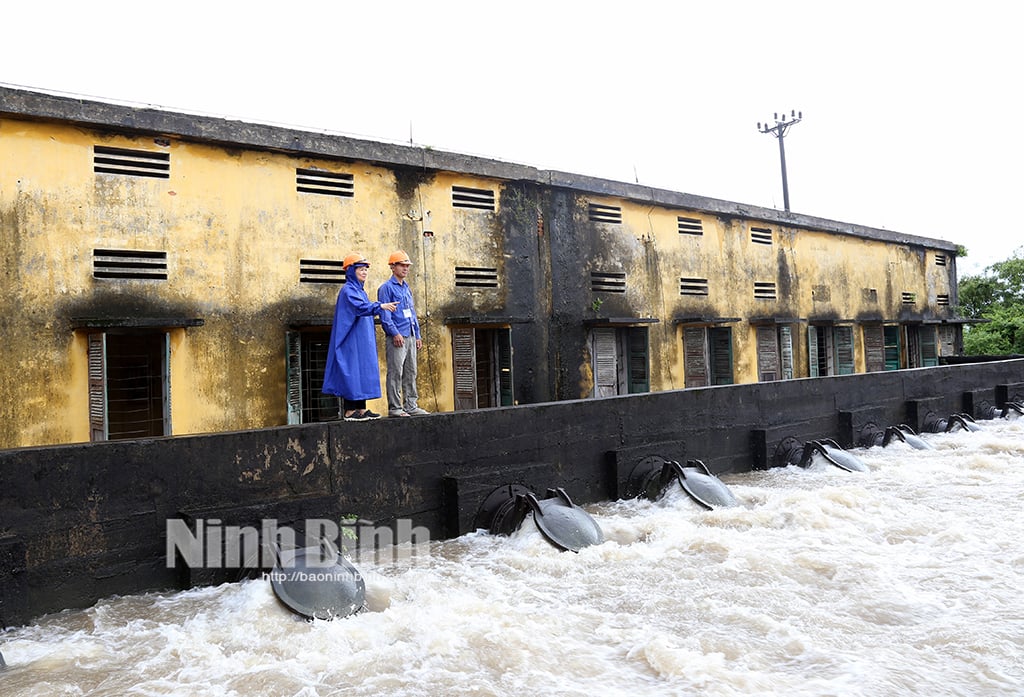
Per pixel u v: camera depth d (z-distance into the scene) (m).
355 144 10.86
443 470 8.26
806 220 18.56
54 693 4.65
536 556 7.20
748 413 11.72
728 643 5.29
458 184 12.20
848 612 5.83
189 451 6.62
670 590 6.36
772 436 11.88
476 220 12.37
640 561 7.11
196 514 6.54
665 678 4.79
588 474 9.57
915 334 22.17
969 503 8.98
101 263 8.98
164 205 9.42
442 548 7.75
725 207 16.48
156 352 9.54
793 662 5.02
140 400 9.66
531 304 13.02
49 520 5.93
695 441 10.89
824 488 9.82
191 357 9.50
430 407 11.69
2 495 5.72
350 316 8.38
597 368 14.11
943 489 9.73
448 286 11.98
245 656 5.20
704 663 4.90
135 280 9.18
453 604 5.98
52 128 8.69
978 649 5.08
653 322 14.52
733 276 16.92
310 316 10.50
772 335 17.55
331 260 10.77
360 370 8.32
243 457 6.91
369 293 11.11
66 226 8.74
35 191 8.55
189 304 9.55
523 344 12.83
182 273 9.52
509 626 5.58
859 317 20.22
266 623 5.68
